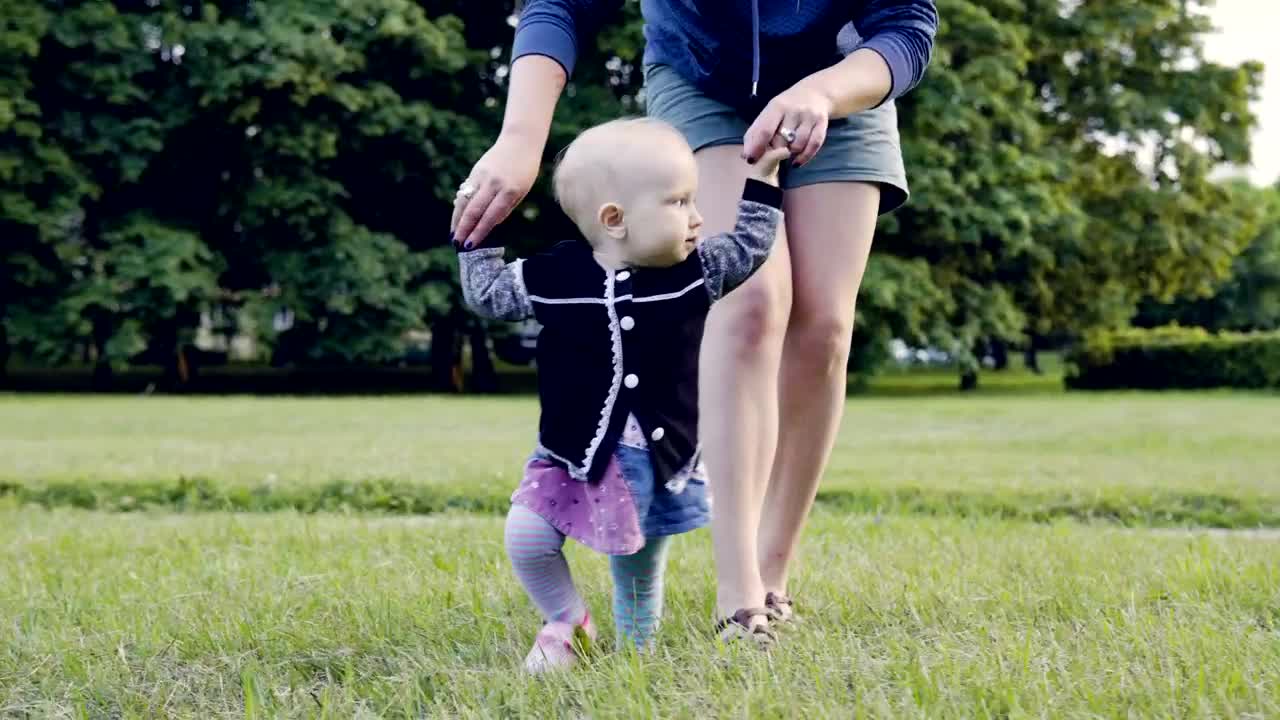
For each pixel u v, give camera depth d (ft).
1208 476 20.67
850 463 23.30
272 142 60.29
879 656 6.89
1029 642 6.84
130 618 8.48
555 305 7.20
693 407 7.25
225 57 59.00
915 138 63.62
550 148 63.26
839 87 7.66
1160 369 76.33
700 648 6.98
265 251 63.72
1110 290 78.33
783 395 8.82
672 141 7.23
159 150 60.75
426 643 7.67
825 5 8.30
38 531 14.37
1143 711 5.67
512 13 70.03
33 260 60.85
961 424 37.42
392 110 61.62
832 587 9.29
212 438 28.99
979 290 70.18
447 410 42.86
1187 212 76.95
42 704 6.57
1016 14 72.43
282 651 7.59
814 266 8.58
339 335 65.26
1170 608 8.16
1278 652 6.70
